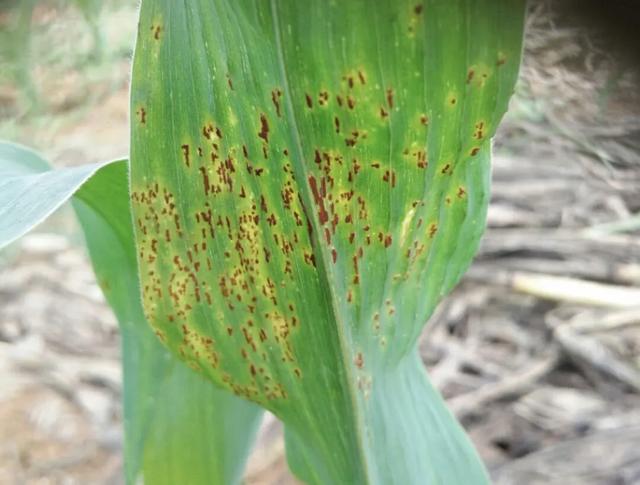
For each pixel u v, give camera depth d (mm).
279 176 152
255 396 186
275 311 170
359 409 176
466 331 599
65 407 570
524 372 556
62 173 176
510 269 639
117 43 1062
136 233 169
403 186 148
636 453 470
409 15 130
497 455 494
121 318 264
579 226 661
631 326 575
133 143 161
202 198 162
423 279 176
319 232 151
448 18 130
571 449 483
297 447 245
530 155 645
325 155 143
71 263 728
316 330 169
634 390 530
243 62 146
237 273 168
